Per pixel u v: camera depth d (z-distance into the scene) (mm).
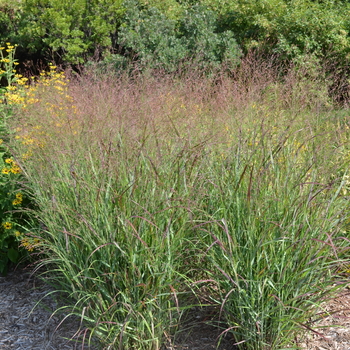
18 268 4164
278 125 3885
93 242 2766
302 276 2721
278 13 12211
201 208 3158
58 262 3205
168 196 2941
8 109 4652
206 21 12453
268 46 10969
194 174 3139
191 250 3043
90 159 3209
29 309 3514
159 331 2914
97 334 2889
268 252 2781
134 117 3617
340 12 12938
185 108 4102
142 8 15086
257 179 2926
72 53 14539
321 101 4480
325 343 2986
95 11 15266
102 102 4098
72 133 3541
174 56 11391
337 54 10469
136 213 2828
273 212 2893
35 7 15086
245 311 2842
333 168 3303
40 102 4340
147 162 3137
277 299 2744
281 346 2857
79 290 2920
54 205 3045
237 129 3734
